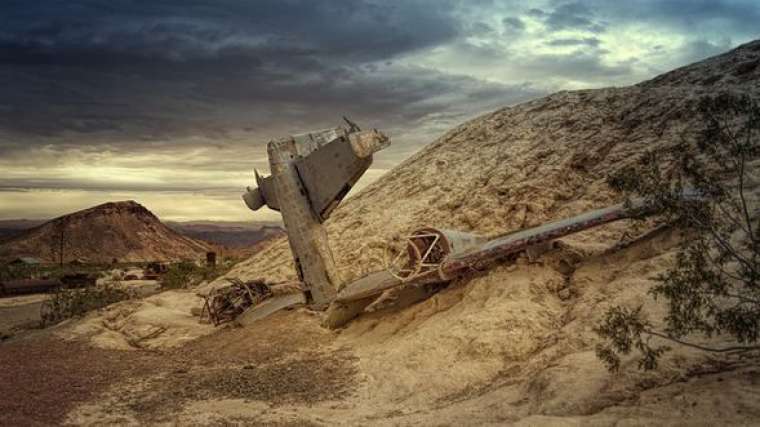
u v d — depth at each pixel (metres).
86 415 8.88
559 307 10.21
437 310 12.10
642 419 5.82
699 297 6.45
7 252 181.88
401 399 8.78
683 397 6.05
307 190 14.88
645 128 15.53
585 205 13.52
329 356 11.49
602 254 11.17
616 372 7.02
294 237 14.90
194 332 15.07
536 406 7.09
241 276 23.03
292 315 14.41
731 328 6.18
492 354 9.25
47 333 16.36
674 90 16.59
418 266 12.07
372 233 18.53
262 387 9.92
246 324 14.74
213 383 10.37
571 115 18.83
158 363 12.32
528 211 14.69
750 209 9.68
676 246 10.02
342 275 16.66
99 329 16.03
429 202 18.28
